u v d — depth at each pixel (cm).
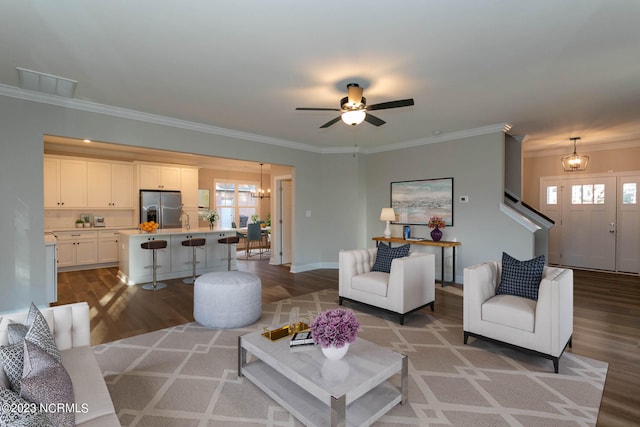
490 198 510
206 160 844
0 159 342
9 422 108
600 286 530
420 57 279
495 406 212
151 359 273
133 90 352
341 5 207
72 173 659
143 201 724
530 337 264
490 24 230
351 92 324
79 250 654
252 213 1062
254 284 356
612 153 646
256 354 223
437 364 267
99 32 238
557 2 204
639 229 620
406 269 356
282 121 473
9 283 348
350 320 204
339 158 669
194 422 195
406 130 529
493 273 327
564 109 420
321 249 676
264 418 200
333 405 168
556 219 712
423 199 591
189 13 215
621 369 260
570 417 201
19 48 262
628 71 307
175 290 494
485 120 472
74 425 133
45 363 142
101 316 378
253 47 262
